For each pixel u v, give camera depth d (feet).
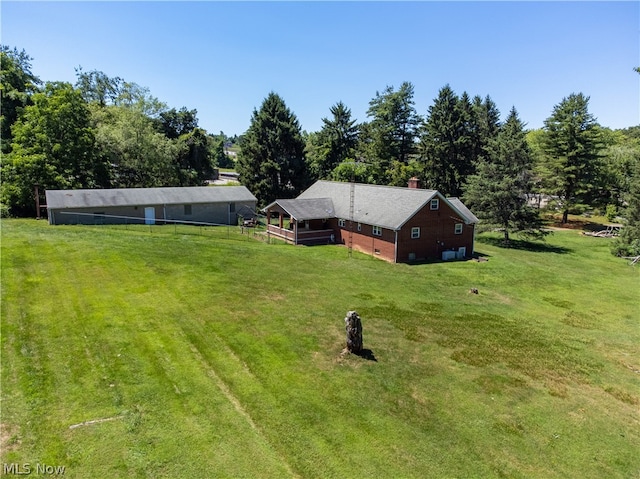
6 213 120.67
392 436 32.71
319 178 218.38
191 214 131.64
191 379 37.99
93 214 113.91
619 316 67.82
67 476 26.21
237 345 45.16
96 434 29.94
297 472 28.43
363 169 204.13
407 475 28.94
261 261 82.17
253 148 178.81
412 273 86.74
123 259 71.67
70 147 134.31
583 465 31.53
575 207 177.06
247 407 34.76
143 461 27.99
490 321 60.03
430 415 35.86
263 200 178.81
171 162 182.09
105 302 53.11
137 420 31.81
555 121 185.16
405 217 97.71
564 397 40.70
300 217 110.63
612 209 180.45
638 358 51.34
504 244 133.80
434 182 196.44
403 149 227.61
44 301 51.57
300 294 63.77
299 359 43.34
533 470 30.55
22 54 161.48
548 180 182.91
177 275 66.69
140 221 122.52
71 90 134.82
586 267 104.88
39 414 31.35
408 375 42.19
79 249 74.79
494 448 32.48
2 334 42.39
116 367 38.58
